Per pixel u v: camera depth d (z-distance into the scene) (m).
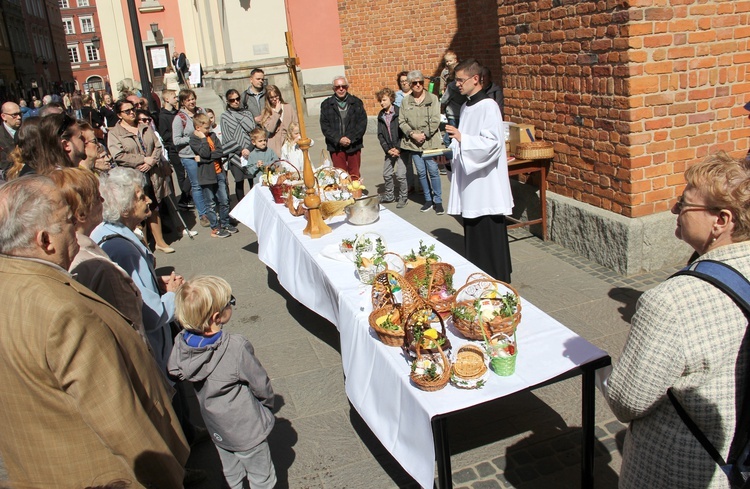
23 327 1.72
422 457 2.47
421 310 2.75
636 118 5.10
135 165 6.86
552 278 5.45
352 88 14.62
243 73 17.52
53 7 63.00
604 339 4.33
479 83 4.94
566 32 5.69
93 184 2.70
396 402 2.68
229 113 8.07
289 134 7.45
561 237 6.18
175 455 2.09
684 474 1.82
